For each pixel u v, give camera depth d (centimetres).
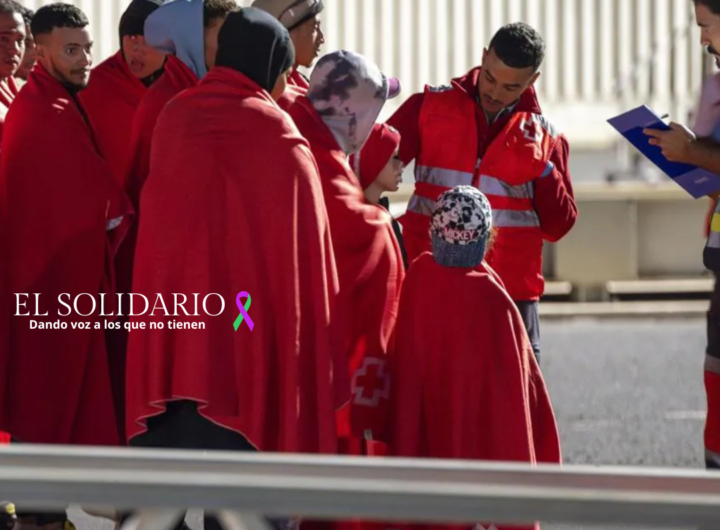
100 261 1212
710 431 1170
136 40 1330
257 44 1009
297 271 985
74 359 1216
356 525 1050
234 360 988
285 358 981
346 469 613
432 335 1055
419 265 1071
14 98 1228
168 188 997
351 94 1076
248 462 613
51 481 588
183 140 997
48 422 1211
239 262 984
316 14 1307
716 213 1166
